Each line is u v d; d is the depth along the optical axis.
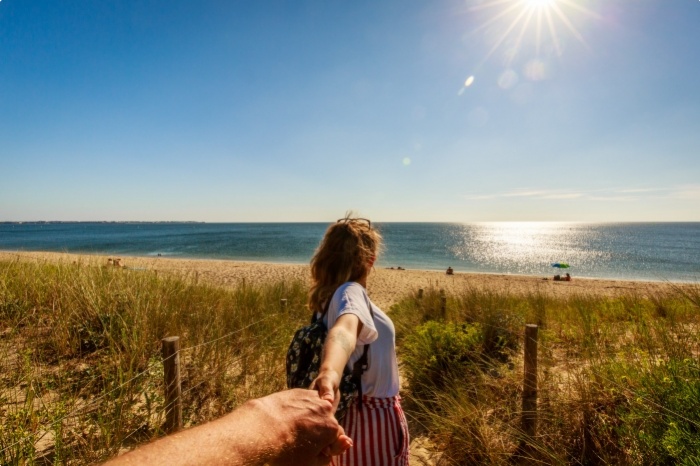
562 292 15.91
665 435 2.11
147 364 3.43
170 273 6.81
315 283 1.49
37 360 3.39
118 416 2.54
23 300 4.46
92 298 4.29
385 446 1.34
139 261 25.89
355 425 1.33
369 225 1.58
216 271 21.36
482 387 3.64
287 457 0.56
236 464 0.47
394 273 24.08
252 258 38.59
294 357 1.33
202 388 3.47
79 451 2.31
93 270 5.96
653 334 3.81
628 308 6.53
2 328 3.98
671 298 6.52
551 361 3.93
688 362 2.61
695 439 2.02
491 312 5.50
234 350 4.26
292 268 24.25
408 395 4.12
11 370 3.17
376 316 1.41
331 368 0.90
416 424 3.61
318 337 1.31
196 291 6.16
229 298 6.40
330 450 0.67
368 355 1.33
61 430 2.28
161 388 3.18
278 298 7.81
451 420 3.20
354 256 1.44
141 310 4.22
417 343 4.61
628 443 2.45
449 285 17.72
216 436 0.50
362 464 1.32
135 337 3.48
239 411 0.59
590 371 3.10
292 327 5.58
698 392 2.28
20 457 2.07
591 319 5.07
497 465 2.75
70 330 3.82
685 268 34.12
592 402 2.80
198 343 4.10
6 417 2.45
